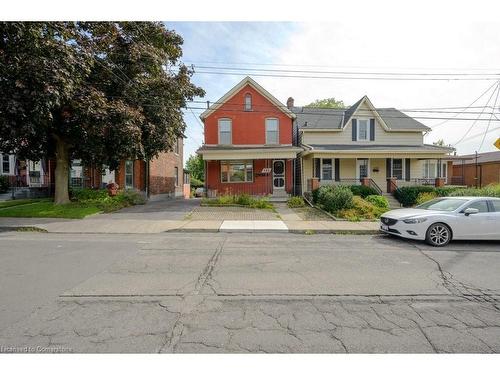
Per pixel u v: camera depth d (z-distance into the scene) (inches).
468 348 122.9
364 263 247.0
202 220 482.6
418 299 172.4
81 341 125.4
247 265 238.5
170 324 140.4
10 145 547.5
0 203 633.0
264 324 141.2
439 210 337.4
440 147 823.1
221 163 815.1
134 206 674.8
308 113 940.6
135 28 596.1
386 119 911.0
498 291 185.9
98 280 201.0
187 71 687.7
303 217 518.0
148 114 604.7
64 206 575.2
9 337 128.2
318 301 168.6
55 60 420.2
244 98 819.4
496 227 321.4
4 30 384.8
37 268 228.1
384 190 838.5
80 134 532.4
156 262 246.5
